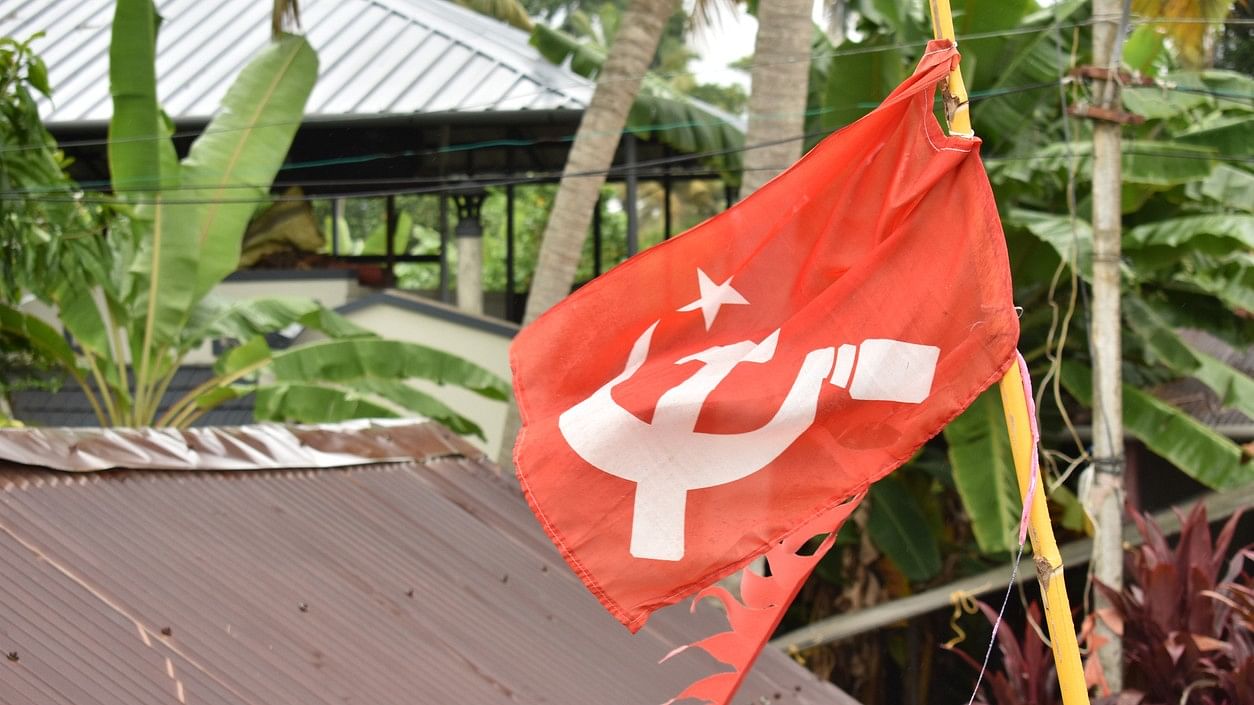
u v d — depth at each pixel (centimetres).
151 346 1153
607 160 1112
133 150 1091
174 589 465
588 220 1116
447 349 1507
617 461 414
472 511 722
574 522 412
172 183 1114
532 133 1634
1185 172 1120
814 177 427
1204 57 1141
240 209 1151
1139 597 802
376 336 1252
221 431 634
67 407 1518
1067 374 1288
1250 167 1240
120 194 1110
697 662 657
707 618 746
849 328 416
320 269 1631
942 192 412
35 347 1139
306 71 1161
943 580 1498
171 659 415
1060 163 1170
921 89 410
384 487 683
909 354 405
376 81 1580
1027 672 813
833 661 1565
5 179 1034
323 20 1752
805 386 412
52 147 1136
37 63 1060
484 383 1221
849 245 425
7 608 392
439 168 1764
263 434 661
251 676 430
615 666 598
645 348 433
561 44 1609
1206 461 1224
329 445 705
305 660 461
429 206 2456
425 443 788
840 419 410
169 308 1127
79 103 1616
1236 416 1466
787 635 1487
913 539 1395
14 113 1046
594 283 436
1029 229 1168
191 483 561
